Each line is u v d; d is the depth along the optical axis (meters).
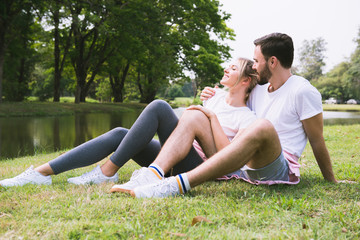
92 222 1.49
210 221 1.50
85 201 1.80
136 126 2.18
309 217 1.61
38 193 2.01
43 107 19.31
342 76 67.38
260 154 1.97
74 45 25.02
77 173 2.98
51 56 28.92
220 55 32.72
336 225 1.49
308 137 2.23
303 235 1.34
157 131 2.24
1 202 1.82
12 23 20.17
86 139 8.39
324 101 73.06
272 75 2.19
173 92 89.56
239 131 2.19
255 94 2.36
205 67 27.77
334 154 4.23
